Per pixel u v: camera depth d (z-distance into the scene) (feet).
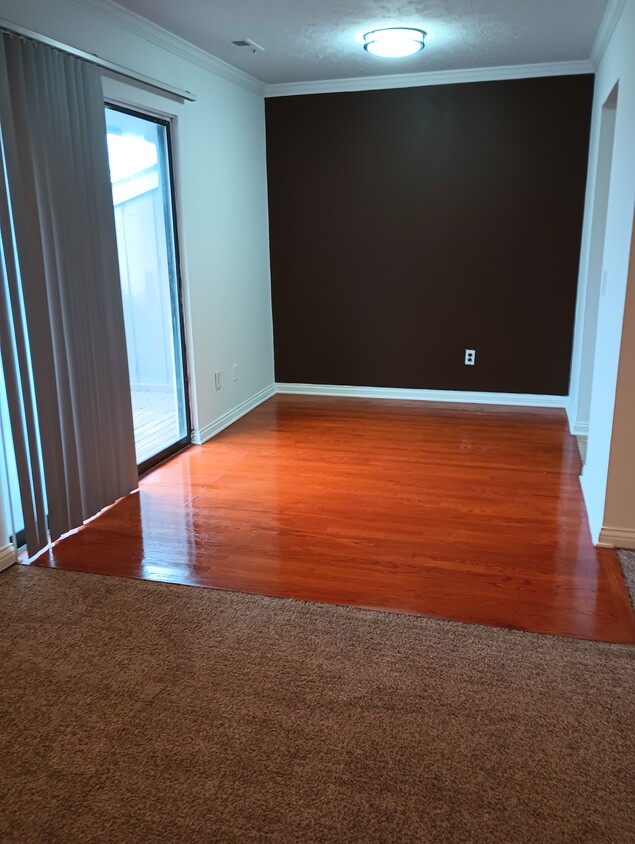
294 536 10.21
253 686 6.75
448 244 17.24
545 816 5.24
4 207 8.41
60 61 9.36
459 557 9.46
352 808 5.32
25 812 5.31
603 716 6.31
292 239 18.20
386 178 17.21
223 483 12.48
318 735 6.08
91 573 9.07
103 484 11.05
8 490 9.17
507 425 15.94
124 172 13.65
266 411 17.49
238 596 8.46
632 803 5.35
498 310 17.33
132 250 14.28
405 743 5.98
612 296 9.82
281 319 18.86
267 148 17.72
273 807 5.34
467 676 6.88
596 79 14.94
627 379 9.01
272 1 10.79
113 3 10.68
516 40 13.38
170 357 14.70
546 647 7.36
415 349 18.13
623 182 9.37
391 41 13.10
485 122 16.28
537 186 16.35
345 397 18.86
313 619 7.94
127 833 5.12
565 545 9.80
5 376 8.70
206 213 14.53
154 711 6.41
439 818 5.23
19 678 6.90
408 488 12.10
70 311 9.87
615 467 9.39
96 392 10.68
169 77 12.75
